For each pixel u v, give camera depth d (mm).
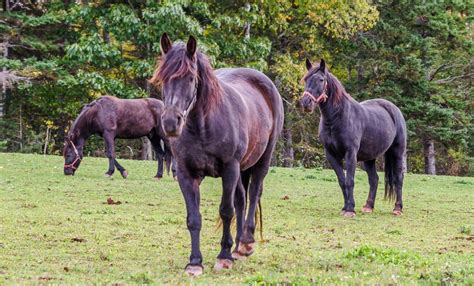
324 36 39094
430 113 39031
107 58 30547
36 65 31906
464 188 21516
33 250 8492
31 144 34781
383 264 7891
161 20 29141
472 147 45844
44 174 18125
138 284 6773
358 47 39531
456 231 11820
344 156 13820
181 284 6805
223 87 7773
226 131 7301
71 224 10570
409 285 6672
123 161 24297
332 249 9391
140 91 30969
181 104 6684
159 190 15906
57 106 35125
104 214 11844
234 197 8344
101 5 31203
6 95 35219
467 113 44156
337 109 13516
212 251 8961
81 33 34062
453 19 41281
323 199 16188
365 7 34875
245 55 32250
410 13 39188
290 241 9922
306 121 38156
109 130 18016
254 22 33156
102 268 7586
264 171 9023
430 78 42125
